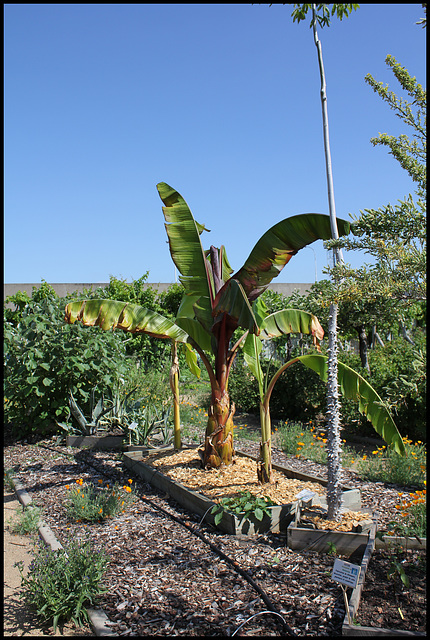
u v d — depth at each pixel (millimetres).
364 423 8375
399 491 5543
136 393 9641
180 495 5270
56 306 9211
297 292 13633
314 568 3670
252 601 3279
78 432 8242
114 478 6348
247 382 11039
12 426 9469
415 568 3533
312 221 4387
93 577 3365
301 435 7875
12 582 3854
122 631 3025
